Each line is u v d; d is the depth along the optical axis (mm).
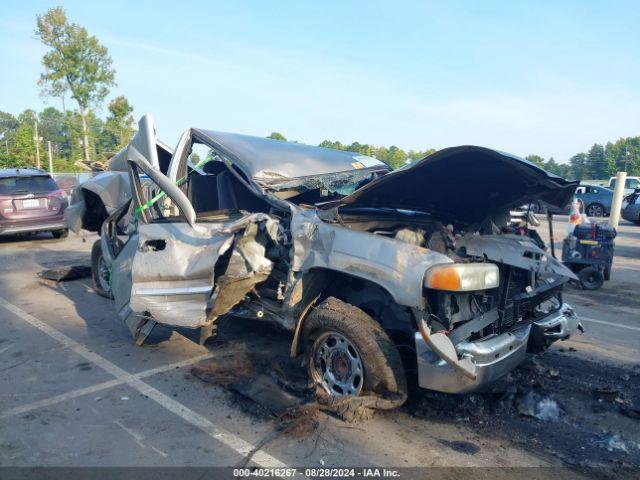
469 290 3248
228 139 4793
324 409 3639
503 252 4133
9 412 3605
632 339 5438
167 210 5016
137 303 4449
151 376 4258
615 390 4055
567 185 3920
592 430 3520
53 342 5062
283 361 4520
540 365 4582
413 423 3543
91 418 3537
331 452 3158
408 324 3676
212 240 4250
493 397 3949
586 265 8094
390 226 4516
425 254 3324
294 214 3990
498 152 3398
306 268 3791
